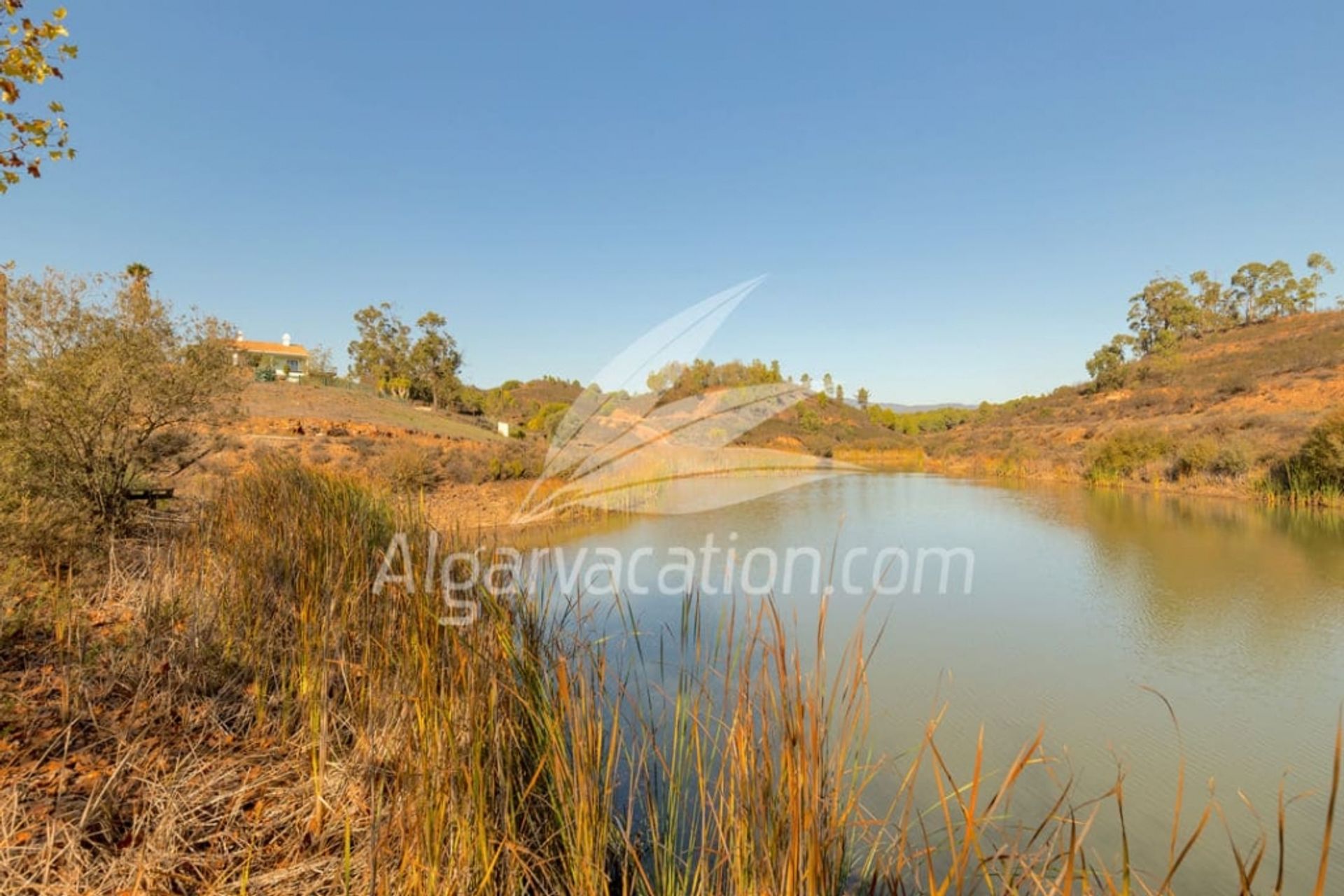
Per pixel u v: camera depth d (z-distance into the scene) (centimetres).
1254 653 565
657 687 373
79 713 257
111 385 509
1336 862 305
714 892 191
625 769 285
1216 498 1616
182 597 377
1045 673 516
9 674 283
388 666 284
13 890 175
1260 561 897
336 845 212
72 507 483
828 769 196
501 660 263
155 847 195
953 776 371
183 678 283
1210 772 381
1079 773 379
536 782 236
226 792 229
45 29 365
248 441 1636
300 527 418
